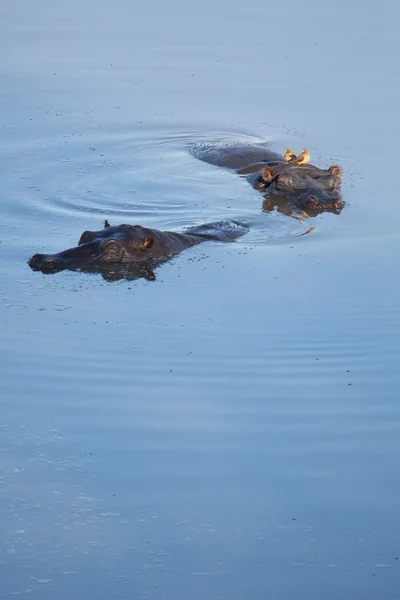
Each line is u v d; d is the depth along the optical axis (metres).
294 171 76.00
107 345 50.44
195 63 113.75
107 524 36.66
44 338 51.22
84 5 146.75
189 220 69.38
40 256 60.56
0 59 116.94
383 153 84.12
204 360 48.91
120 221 68.50
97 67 112.94
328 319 53.25
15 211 70.00
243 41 122.62
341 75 107.25
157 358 49.12
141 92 103.69
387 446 41.62
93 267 60.22
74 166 80.75
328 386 46.62
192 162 83.44
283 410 44.50
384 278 58.62
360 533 36.16
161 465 40.25
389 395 45.72
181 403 45.06
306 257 62.25
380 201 73.19
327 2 145.00
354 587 33.53
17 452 41.12
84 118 94.75
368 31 126.62
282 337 51.28
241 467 40.12
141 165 82.00
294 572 34.28
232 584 33.72
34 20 137.25
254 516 37.09
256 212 71.50
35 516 37.06
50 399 45.41
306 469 40.03
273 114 95.75
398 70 108.62
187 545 35.59
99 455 40.91
